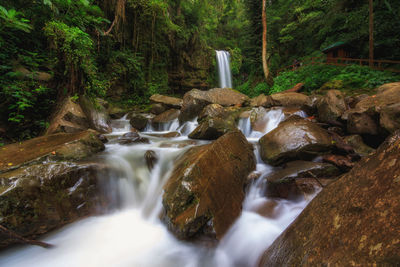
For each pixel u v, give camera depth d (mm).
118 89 12117
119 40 12617
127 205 3400
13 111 4926
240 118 7070
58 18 6637
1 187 2365
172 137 6438
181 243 2395
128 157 4016
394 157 1119
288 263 1328
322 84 9578
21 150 3434
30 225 2469
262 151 4309
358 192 1176
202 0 20875
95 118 6531
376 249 846
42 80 5805
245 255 2355
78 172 2967
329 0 17031
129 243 2588
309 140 3861
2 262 2311
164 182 3506
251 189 3395
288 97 7688
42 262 2342
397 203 909
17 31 5820
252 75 20656
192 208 2410
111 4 12086
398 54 11422
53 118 5504
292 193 3113
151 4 13047
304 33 19547
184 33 17406
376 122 4078
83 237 2693
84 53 6227
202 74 18766
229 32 26797
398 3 12695
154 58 15141
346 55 13297
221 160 3148
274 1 22281
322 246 1134
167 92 16422
